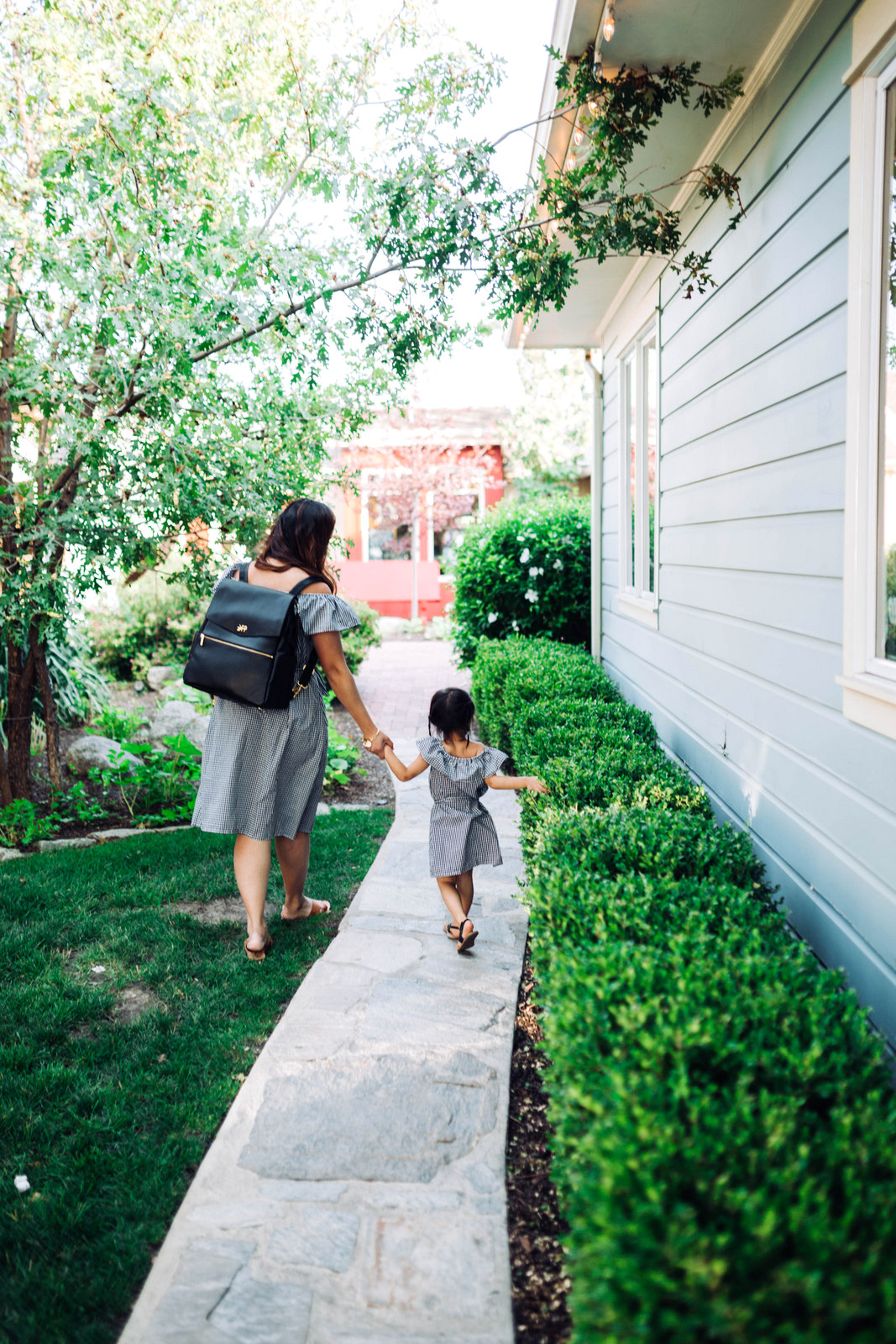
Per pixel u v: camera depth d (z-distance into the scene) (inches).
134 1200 87.4
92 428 173.5
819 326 117.7
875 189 101.3
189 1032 118.0
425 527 753.0
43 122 171.3
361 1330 71.4
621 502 283.7
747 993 74.6
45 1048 113.8
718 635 169.2
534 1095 105.5
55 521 184.5
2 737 212.7
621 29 126.5
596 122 141.3
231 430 192.5
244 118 174.1
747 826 152.7
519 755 187.5
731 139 154.0
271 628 128.3
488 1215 84.4
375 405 221.3
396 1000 123.3
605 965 78.6
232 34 179.0
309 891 168.4
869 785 103.9
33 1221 84.6
